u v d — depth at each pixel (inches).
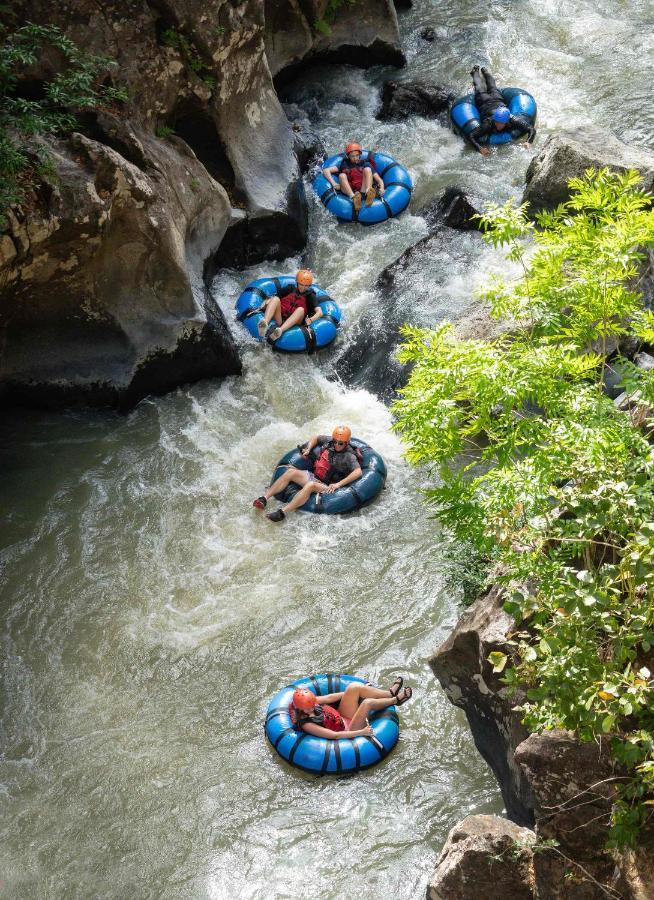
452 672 268.4
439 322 437.7
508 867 214.1
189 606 350.0
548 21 647.8
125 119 417.4
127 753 302.4
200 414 433.4
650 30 628.1
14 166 356.5
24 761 300.5
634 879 188.2
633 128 543.5
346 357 459.8
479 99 563.2
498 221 246.8
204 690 322.7
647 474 207.2
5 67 374.0
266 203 497.0
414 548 368.8
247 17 460.8
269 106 526.3
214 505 390.0
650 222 230.5
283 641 337.1
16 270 374.6
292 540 374.9
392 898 260.1
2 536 375.2
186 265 438.3
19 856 274.4
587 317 239.3
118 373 428.8
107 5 405.7
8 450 414.0
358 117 600.4
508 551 216.5
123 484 398.6
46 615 346.6
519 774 243.6
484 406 226.5
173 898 263.9
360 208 522.3
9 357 414.9
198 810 285.7
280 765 297.6
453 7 671.8
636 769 192.9
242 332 467.2
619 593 200.1
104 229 383.9
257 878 267.3
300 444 411.5
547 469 210.5
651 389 215.2
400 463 408.2
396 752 299.9
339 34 613.0
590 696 187.6
